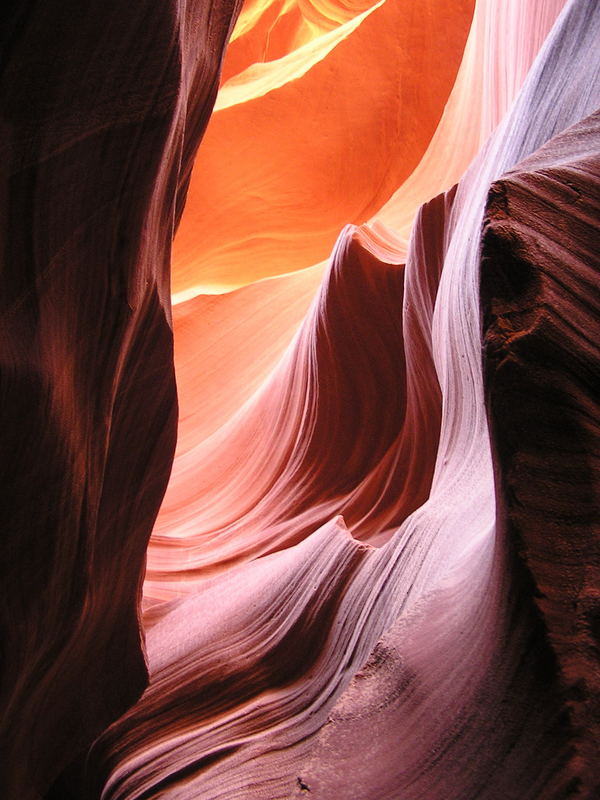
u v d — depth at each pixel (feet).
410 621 6.73
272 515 23.56
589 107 9.19
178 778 11.94
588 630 4.24
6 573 6.79
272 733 11.80
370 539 20.72
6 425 5.98
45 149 5.52
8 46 4.91
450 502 10.19
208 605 16.16
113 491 9.14
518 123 13.05
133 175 6.64
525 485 4.42
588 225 5.18
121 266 7.07
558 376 4.52
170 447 10.18
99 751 13.24
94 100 5.77
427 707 5.63
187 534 25.03
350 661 11.64
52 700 9.74
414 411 21.07
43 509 6.95
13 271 5.61
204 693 13.28
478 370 10.27
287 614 13.67
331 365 23.27
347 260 22.89
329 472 23.02
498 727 4.73
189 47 7.45
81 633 9.34
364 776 5.68
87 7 5.22
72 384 6.89
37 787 10.77
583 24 10.93
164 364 9.23
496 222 4.98
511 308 4.71
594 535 4.34
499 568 4.86
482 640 5.17
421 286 19.39
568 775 4.13
